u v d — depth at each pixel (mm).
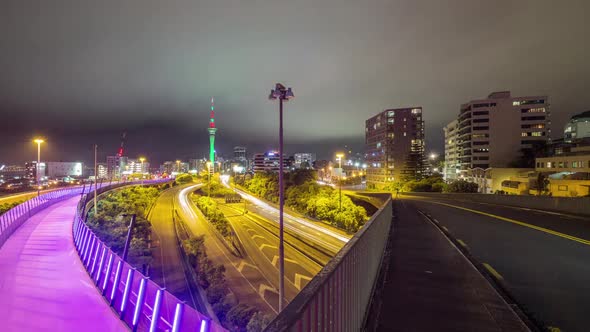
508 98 79000
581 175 43438
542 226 15414
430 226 15148
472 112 80812
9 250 17406
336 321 3465
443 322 4887
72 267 14195
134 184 78750
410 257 8891
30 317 9172
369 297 5758
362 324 4785
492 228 14875
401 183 77812
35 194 50000
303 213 59656
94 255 13898
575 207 20812
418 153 88375
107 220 32375
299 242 40188
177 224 48250
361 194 57000
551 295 6621
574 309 5941
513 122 78312
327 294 3193
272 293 24875
